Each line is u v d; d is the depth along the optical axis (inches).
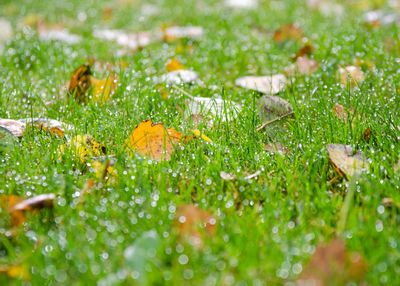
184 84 48.0
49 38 61.8
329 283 30.6
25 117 44.0
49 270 31.4
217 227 33.2
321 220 33.6
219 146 38.5
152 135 38.5
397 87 45.9
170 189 35.4
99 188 35.8
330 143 38.8
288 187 35.5
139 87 47.5
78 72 46.6
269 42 59.5
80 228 33.5
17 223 34.1
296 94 46.2
